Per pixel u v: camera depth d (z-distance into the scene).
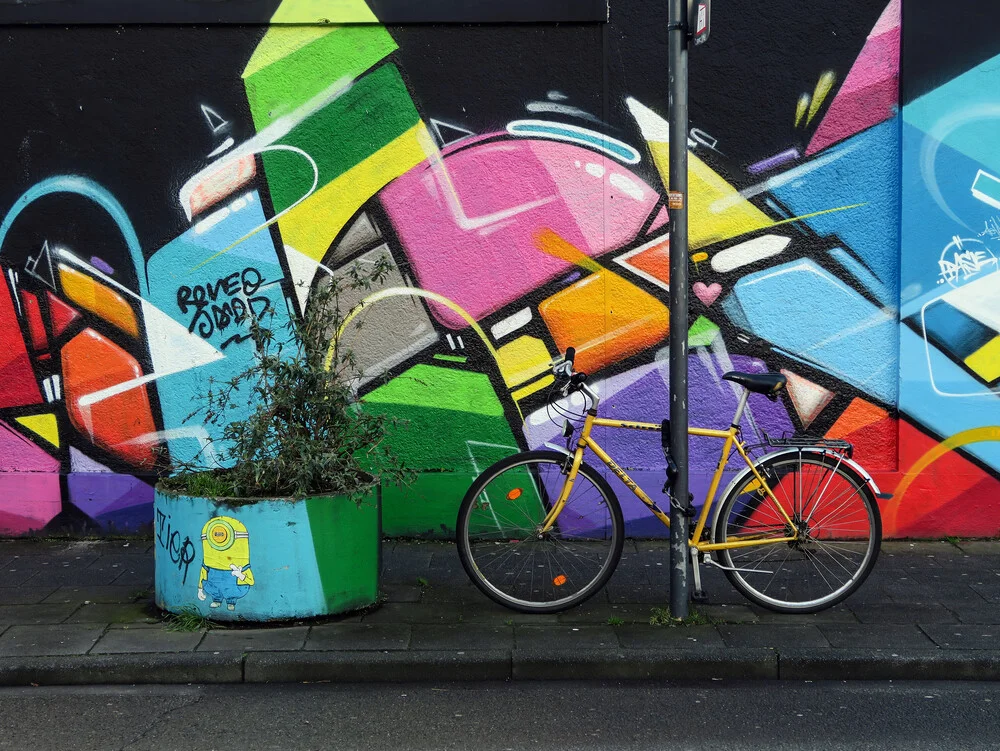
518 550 5.20
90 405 6.42
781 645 4.54
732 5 6.16
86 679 4.34
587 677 4.44
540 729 3.90
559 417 6.33
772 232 6.23
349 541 4.86
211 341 6.37
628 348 6.30
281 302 6.34
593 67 6.20
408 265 6.31
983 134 6.05
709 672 4.43
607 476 6.29
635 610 5.04
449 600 5.20
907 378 6.18
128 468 6.43
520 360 6.32
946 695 4.23
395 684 4.38
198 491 4.89
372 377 6.34
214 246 6.34
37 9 6.20
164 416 6.41
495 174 6.27
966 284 6.12
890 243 6.21
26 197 6.34
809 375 6.28
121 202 6.33
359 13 6.18
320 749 3.72
